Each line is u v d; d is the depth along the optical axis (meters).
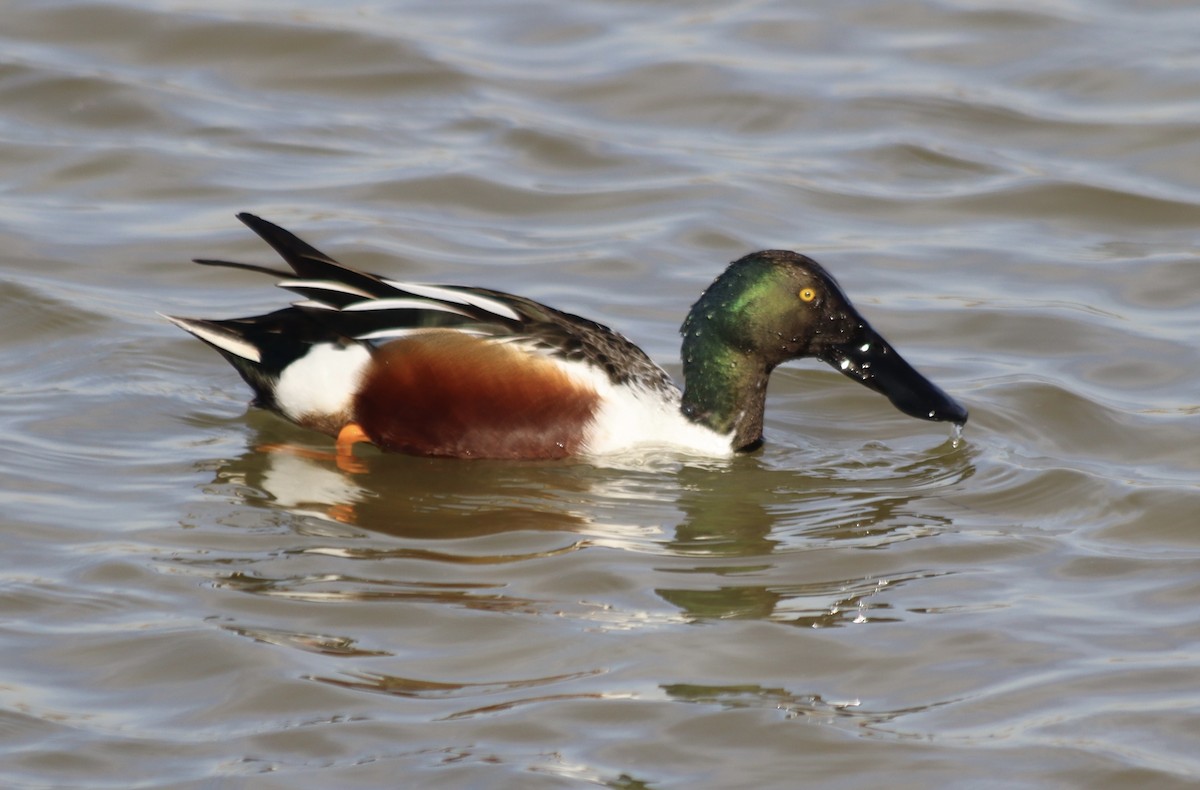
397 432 12.98
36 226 16.78
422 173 18.36
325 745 8.82
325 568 10.87
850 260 17.05
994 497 12.59
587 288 16.31
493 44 21.25
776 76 20.62
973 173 18.88
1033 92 20.47
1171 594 10.88
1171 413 14.01
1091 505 12.36
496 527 11.70
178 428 13.15
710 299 13.37
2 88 19.41
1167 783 8.73
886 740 9.07
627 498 12.38
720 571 11.12
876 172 18.88
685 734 9.05
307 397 13.10
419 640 9.96
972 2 22.38
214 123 19.17
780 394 14.66
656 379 13.53
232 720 9.05
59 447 12.56
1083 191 18.44
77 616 10.07
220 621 10.06
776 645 10.06
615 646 9.97
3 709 9.07
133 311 15.21
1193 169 18.91
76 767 8.60
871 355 13.51
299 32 20.88
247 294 15.81
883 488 12.77
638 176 18.56
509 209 17.89
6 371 13.93
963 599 10.80
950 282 16.67
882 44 21.50
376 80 20.25
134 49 20.47
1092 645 10.17
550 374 12.84
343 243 16.80
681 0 22.52
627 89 20.30
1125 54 21.11
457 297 13.02
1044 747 9.03
